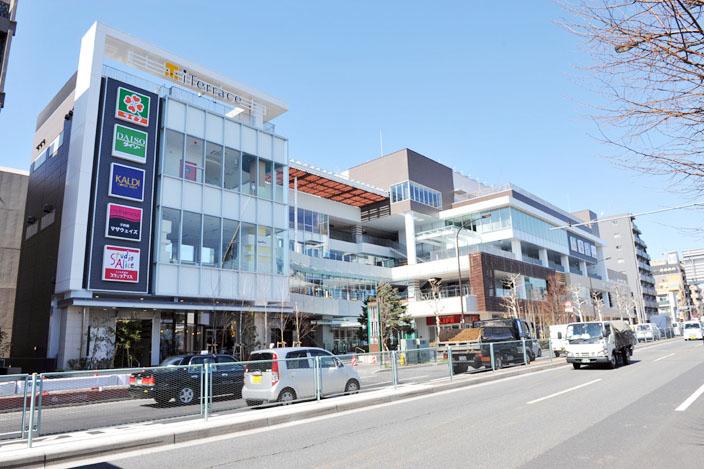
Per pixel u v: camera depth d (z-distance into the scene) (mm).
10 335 36469
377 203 55750
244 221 28219
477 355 19266
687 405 10656
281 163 31172
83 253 21953
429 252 57438
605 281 76938
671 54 4797
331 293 43594
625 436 7887
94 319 22406
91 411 10516
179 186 25516
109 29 24797
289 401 12297
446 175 61531
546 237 61500
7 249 38688
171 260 24438
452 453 7109
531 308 48938
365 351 41156
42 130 29531
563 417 9750
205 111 27531
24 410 8672
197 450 8156
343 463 6828
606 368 21203
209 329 27156
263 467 6820
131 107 24516
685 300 135125
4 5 16016
